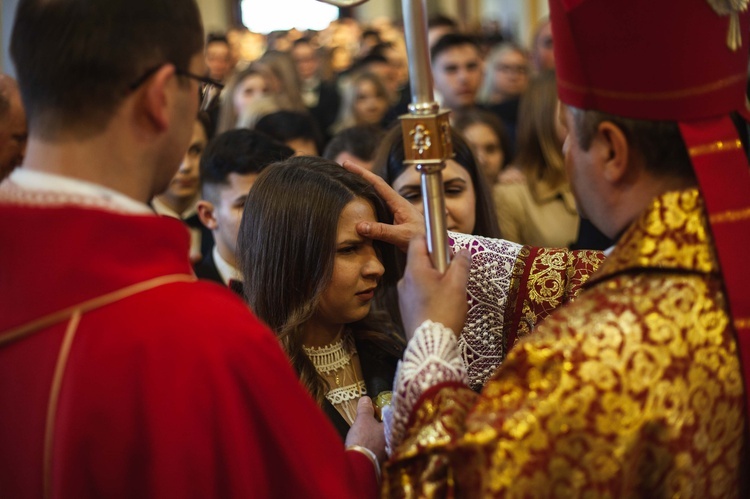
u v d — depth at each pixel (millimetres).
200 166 2660
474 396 1218
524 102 3547
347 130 3117
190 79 1144
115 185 1104
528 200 3471
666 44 1137
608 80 1170
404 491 1172
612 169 1197
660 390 1098
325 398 1719
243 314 1136
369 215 1714
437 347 1245
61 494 1039
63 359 1049
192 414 1050
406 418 1227
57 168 1085
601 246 2883
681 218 1161
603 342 1107
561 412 1085
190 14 1142
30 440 1062
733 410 1153
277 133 3275
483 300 1736
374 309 1895
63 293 1056
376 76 5465
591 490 1091
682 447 1106
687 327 1125
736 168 1167
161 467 1037
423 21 1245
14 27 1104
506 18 11352
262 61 4848
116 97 1084
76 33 1067
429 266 1309
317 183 1708
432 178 1285
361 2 1229
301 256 1691
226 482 1067
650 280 1157
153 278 1088
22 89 1104
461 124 3955
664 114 1156
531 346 1122
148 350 1053
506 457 1081
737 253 1146
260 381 1097
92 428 1041
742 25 1203
